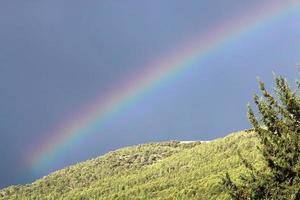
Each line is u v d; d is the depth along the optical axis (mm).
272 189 14586
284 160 14664
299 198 14234
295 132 15078
